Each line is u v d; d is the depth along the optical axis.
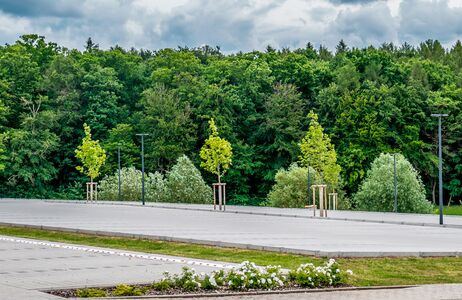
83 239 34.47
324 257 27.14
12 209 54.97
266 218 47.72
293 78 106.06
